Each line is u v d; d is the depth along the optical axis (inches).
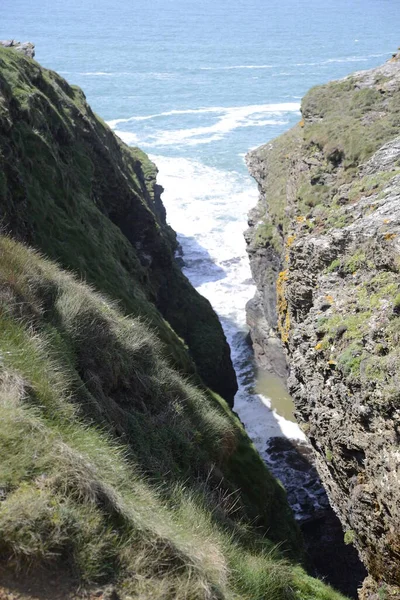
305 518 965.8
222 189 2997.0
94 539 249.6
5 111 801.6
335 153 1133.1
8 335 338.3
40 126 999.6
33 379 320.5
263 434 1285.7
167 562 266.8
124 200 1346.0
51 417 309.3
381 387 426.6
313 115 1450.5
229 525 410.3
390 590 437.4
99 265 851.4
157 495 335.9
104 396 430.6
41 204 800.9
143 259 1295.5
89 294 544.7
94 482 267.0
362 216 624.1
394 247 495.2
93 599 232.4
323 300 566.3
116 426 412.2
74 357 421.1
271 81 5762.8
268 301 1446.9
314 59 6948.8
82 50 7588.6
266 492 649.0
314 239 641.6
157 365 564.1
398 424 408.2
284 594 369.1
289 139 1605.6
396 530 407.5
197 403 600.1
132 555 257.6
